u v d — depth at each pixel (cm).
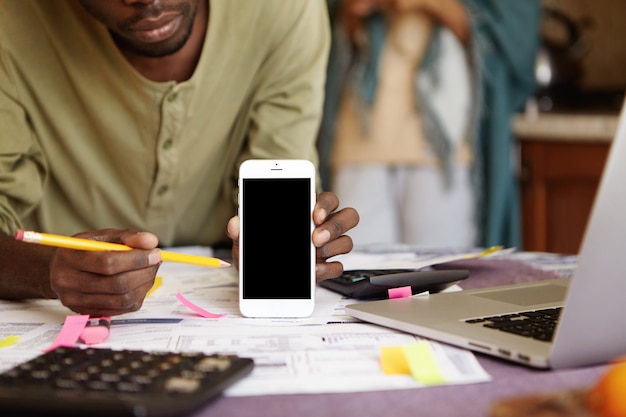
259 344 85
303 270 98
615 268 70
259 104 145
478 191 240
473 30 236
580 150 251
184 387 65
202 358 73
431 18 235
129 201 145
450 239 241
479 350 79
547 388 70
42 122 137
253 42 137
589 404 57
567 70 290
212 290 113
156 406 61
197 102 135
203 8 131
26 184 133
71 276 95
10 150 131
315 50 146
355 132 240
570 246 257
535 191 257
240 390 70
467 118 237
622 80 302
